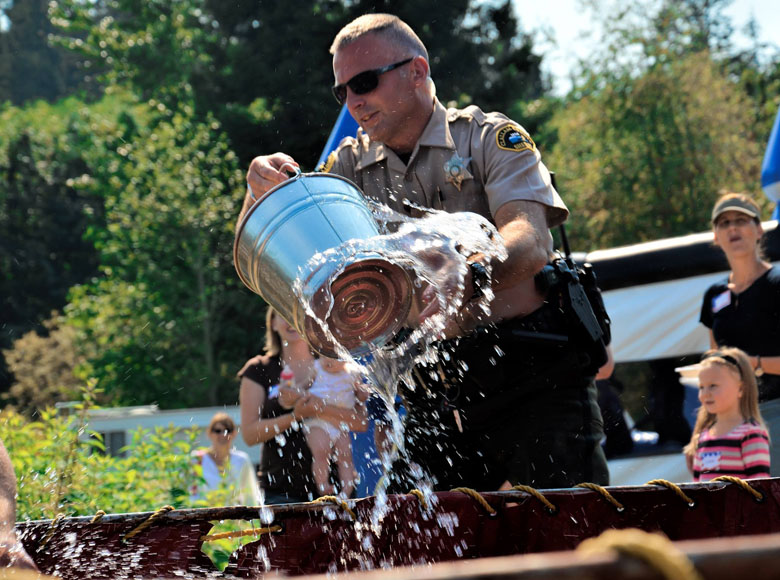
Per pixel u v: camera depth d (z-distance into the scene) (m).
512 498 2.05
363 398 3.63
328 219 2.33
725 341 4.62
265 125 19.81
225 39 22.09
